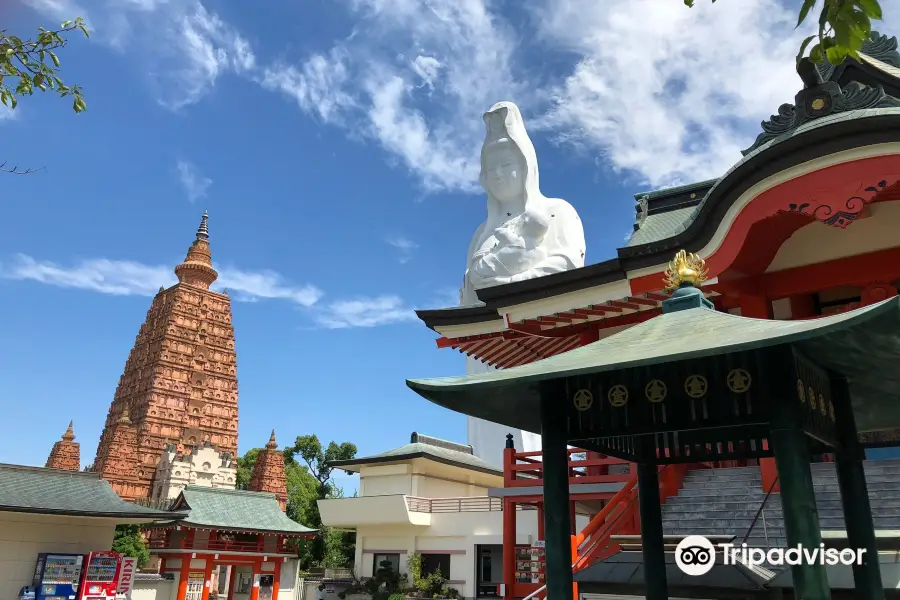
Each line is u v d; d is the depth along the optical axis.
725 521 11.47
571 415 5.91
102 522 30.58
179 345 75.75
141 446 69.12
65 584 28.05
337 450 71.38
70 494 30.45
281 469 62.94
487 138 39.97
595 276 14.27
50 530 29.09
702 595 7.26
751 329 5.03
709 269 12.39
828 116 10.70
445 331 16.89
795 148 10.78
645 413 5.59
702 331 5.44
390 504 38.41
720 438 6.89
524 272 34.34
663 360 4.68
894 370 5.51
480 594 36.53
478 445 46.94
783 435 4.81
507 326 15.66
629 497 12.73
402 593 36.41
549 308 15.14
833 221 10.56
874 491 10.79
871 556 5.52
